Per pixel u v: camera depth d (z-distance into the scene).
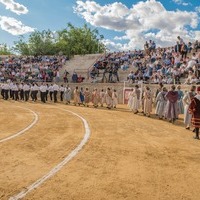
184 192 5.67
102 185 5.95
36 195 5.38
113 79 32.94
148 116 18.28
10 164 7.25
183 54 27.52
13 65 43.59
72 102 29.61
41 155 8.12
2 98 33.50
